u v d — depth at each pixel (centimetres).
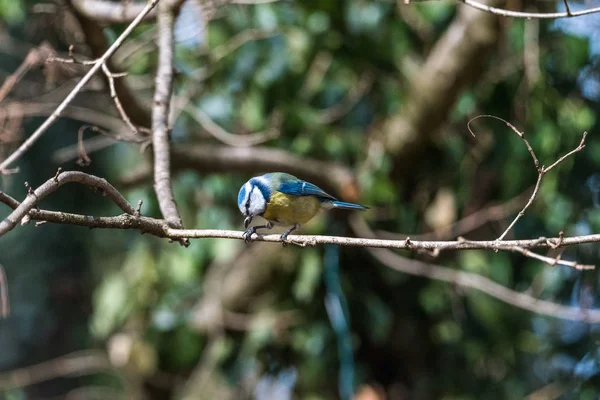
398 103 1127
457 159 1145
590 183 1041
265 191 818
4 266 1323
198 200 1182
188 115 1181
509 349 1130
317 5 1077
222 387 1189
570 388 1070
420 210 1180
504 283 1101
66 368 1271
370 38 1099
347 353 1105
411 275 1159
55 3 913
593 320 915
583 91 1086
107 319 1151
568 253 1066
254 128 1112
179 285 1195
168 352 1187
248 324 1175
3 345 1342
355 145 1148
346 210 1106
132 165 1312
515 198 1061
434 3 1095
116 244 1387
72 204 1312
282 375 1200
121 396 1379
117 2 1111
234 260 1239
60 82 1029
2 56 1216
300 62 1102
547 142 1008
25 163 1252
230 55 1124
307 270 1112
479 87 1134
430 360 1186
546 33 1090
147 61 1153
